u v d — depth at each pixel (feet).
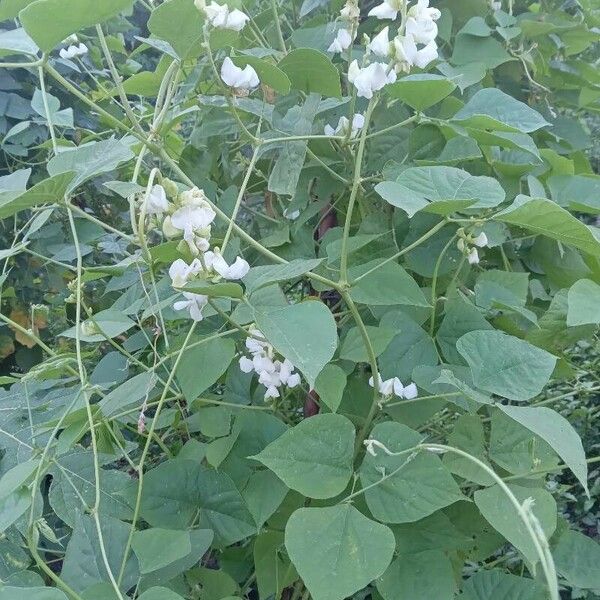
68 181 1.46
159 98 1.84
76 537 1.52
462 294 2.03
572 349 3.03
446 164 2.00
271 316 1.33
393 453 1.40
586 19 2.68
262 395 2.06
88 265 4.02
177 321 2.49
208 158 2.47
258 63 1.75
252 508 1.65
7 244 4.42
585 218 4.43
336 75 1.90
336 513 1.36
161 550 1.43
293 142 2.01
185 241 1.39
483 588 1.56
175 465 1.73
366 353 1.81
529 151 1.96
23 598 1.15
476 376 1.53
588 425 3.84
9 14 1.64
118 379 2.20
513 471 1.56
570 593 3.21
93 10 1.39
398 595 1.46
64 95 4.55
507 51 2.58
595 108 2.87
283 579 1.74
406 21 1.70
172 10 1.51
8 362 4.95
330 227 2.42
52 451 1.83
